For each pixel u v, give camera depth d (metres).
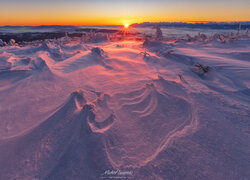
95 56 7.98
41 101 3.47
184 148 1.86
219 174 1.53
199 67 6.06
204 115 2.54
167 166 1.63
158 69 6.34
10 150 1.97
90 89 4.03
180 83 4.09
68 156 1.82
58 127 2.29
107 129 2.23
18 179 1.59
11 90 4.15
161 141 2.02
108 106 2.93
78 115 2.45
